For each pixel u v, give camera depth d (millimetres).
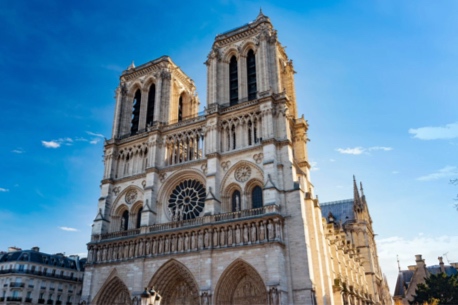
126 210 84625
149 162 83188
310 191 78062
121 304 73375
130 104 98000
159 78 92250
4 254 105000
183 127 83625
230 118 78312
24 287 97125
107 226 82812
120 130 93875
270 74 79062
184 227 69625
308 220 67812
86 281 76375
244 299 62969
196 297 66688
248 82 83688
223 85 84062
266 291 59062
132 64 102812
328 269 70750
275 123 73625
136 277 70375
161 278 69312
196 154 80000
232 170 73750
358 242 130875
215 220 68562
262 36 81812
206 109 80312
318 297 61656
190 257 67312
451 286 92500
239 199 72000
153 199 78875
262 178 70062
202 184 76938
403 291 135625
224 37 88375
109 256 76500
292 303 59562
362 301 103500
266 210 64688
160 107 88750
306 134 85438
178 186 80312
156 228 74000
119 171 88750
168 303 69250
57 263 109000
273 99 74750
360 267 115312
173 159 82688
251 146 73188
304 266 61000
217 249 65375
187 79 102188
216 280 63250
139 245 73250
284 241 63531
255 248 62438
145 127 92000
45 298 101812
